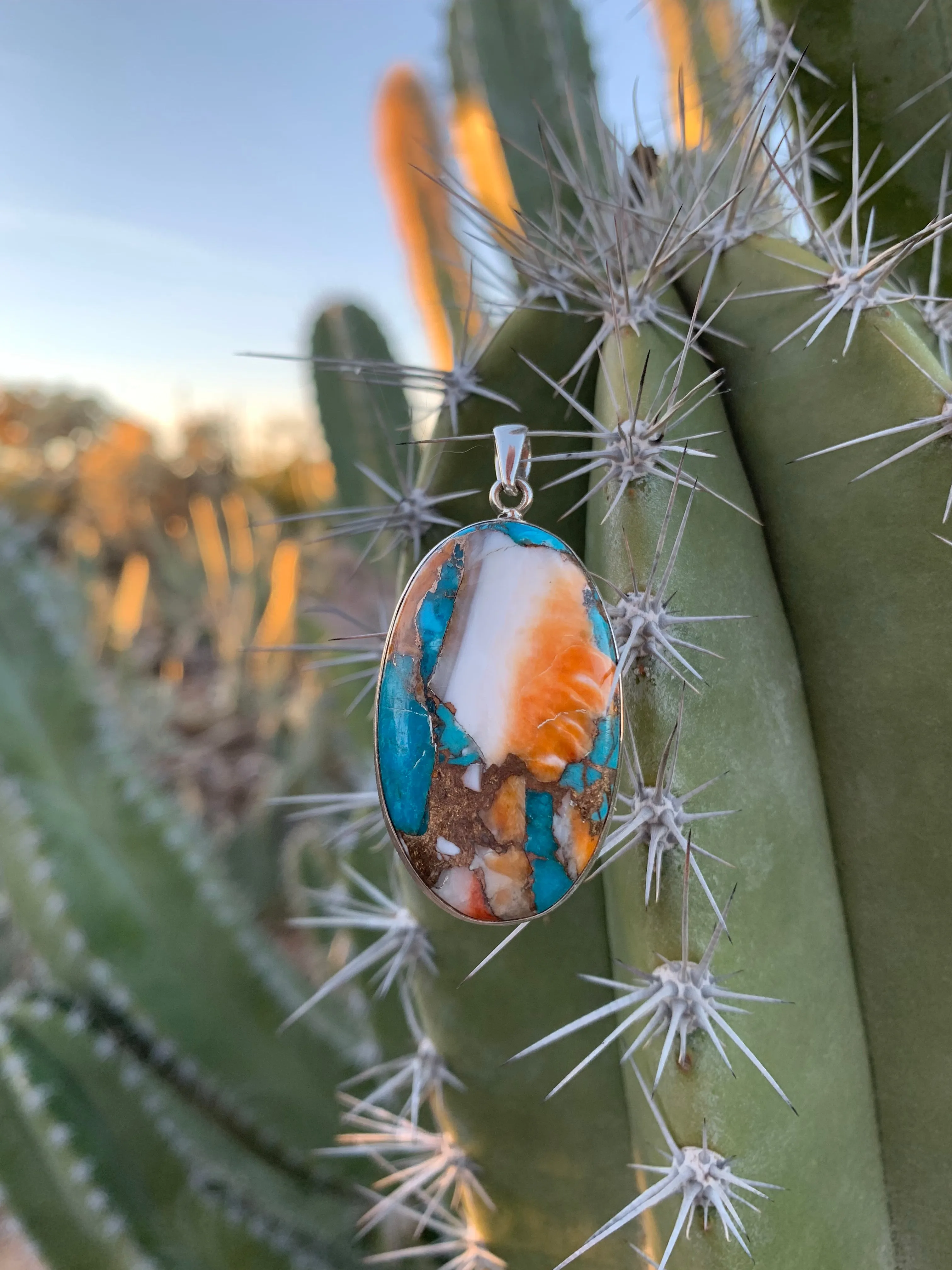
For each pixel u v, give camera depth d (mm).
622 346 91
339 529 113
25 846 172
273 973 183
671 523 88
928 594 90
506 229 112
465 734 98
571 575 100
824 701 98
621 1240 114
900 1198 101
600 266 120
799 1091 91
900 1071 99
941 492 88
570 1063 112
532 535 101
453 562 101
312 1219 164
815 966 94
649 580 85
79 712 184
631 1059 99
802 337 94
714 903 82
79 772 181
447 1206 156
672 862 84
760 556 97
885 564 92
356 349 226
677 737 82
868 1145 99
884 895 97
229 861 312
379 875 176
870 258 124
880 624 93
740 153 121
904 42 112
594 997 110
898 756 94
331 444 231
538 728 97
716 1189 81
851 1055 98
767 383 97
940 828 93
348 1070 181
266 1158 174
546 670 98
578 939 109
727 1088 84
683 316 99
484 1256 119
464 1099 115
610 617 91
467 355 113
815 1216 93
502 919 99
